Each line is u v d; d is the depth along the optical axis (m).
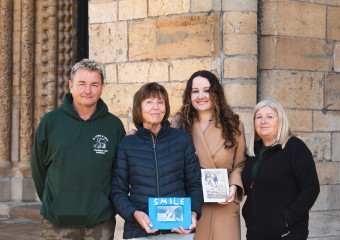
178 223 3.50
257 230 3.79
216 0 5.73
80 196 3.65
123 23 6.25
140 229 3.60
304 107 6.10
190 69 5.84
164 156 3.64
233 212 4.09
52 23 10.05
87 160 3.67
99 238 3.71
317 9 6.18
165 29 5.98
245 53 5.73
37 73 10.41
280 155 3.77
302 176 3.69
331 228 6.25
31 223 9.09
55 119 3.73
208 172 3.95
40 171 3.80
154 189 3.58
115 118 3.89
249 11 5.75
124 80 6.26
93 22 6.47
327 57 6.25
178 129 3.80
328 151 6.25
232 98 5.69
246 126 5.71
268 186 3.76
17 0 10.46
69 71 10.24
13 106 10.54
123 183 3.67
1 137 10.41
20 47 10.46
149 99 3.69
